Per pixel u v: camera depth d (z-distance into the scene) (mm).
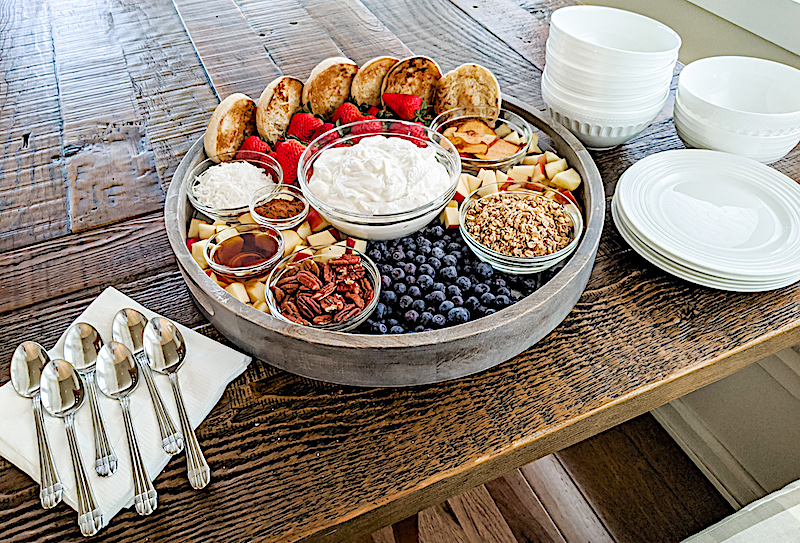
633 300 854
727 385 1364
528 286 850
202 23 1601
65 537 599
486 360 750
